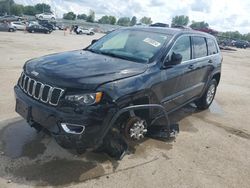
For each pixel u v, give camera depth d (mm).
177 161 4387
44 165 3920
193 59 5719
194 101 6648
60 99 3561
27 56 13828
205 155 4684
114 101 3674
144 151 4570
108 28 74500
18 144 4395
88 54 4770
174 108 5320
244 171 4336
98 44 5422
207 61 6312
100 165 4043
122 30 5625
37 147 4352
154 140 4977
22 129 4898
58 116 3518
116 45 5121
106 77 3758
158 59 4594
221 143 5215
